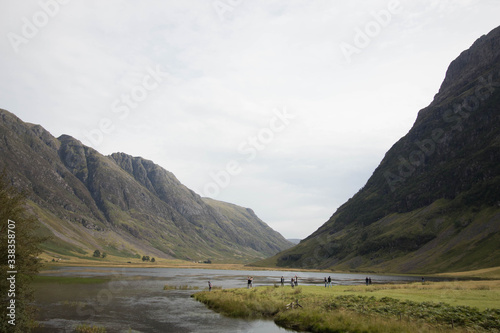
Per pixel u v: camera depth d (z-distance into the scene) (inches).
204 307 1955.0
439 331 1022.4
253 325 1457.9
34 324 1354.6
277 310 1684.3
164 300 2246.6
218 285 3595.0
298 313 1491.1
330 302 1601.9
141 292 2719.0
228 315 1696.6
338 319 1289.4
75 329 1333.7
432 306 1362.0
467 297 1660.9
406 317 1227.2
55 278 3553.2
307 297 1850.4
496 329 1033.5
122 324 1476.4
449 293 1878.7
